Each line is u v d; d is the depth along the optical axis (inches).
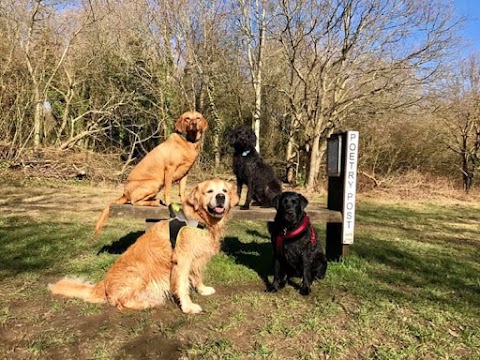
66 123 769.6
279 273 178.5
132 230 293.7
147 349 125.7
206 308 156.9
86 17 719.7
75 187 575.2
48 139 743.1
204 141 855.1
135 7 794.8
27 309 153.8
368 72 624.1
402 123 745.6
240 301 164.6
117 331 137.0
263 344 129.2
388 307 160.4
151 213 195.3
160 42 810.2
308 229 174.1
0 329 137.4
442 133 743.7
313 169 669.9
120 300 153.0
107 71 808.3
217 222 164.1
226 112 856.3
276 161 790.5
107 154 694.5
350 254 243.6
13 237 266.7
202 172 779.4
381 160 759.1
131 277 153.7
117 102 784.9
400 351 126.3
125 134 831.1
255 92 733.3
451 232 348.8
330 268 208.1
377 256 243.9
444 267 225.0
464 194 661.9
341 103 647.8
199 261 163.5
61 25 745.6
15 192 511.2
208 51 795.4
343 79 654.5
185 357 121.7
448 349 128.8
